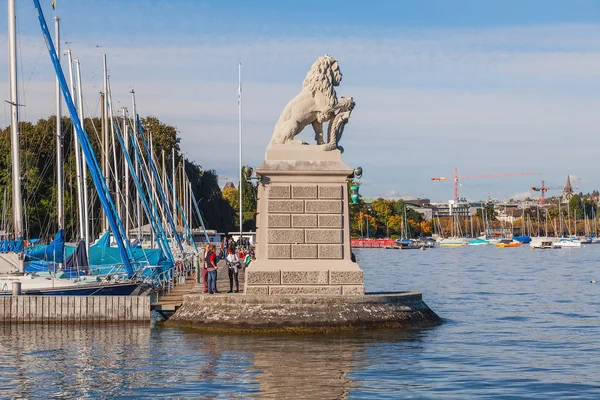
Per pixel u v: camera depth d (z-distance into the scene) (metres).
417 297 42.28
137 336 38.53
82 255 51.97
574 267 124.94
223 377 28.94
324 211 40.22
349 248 40.31
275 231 40.09
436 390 26.88
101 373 29.94
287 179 40.34
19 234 51.72
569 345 36.91
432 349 34.78
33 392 26.98
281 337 37.44
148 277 56.59
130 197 98.62
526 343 37.38
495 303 59.34
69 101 50.88
